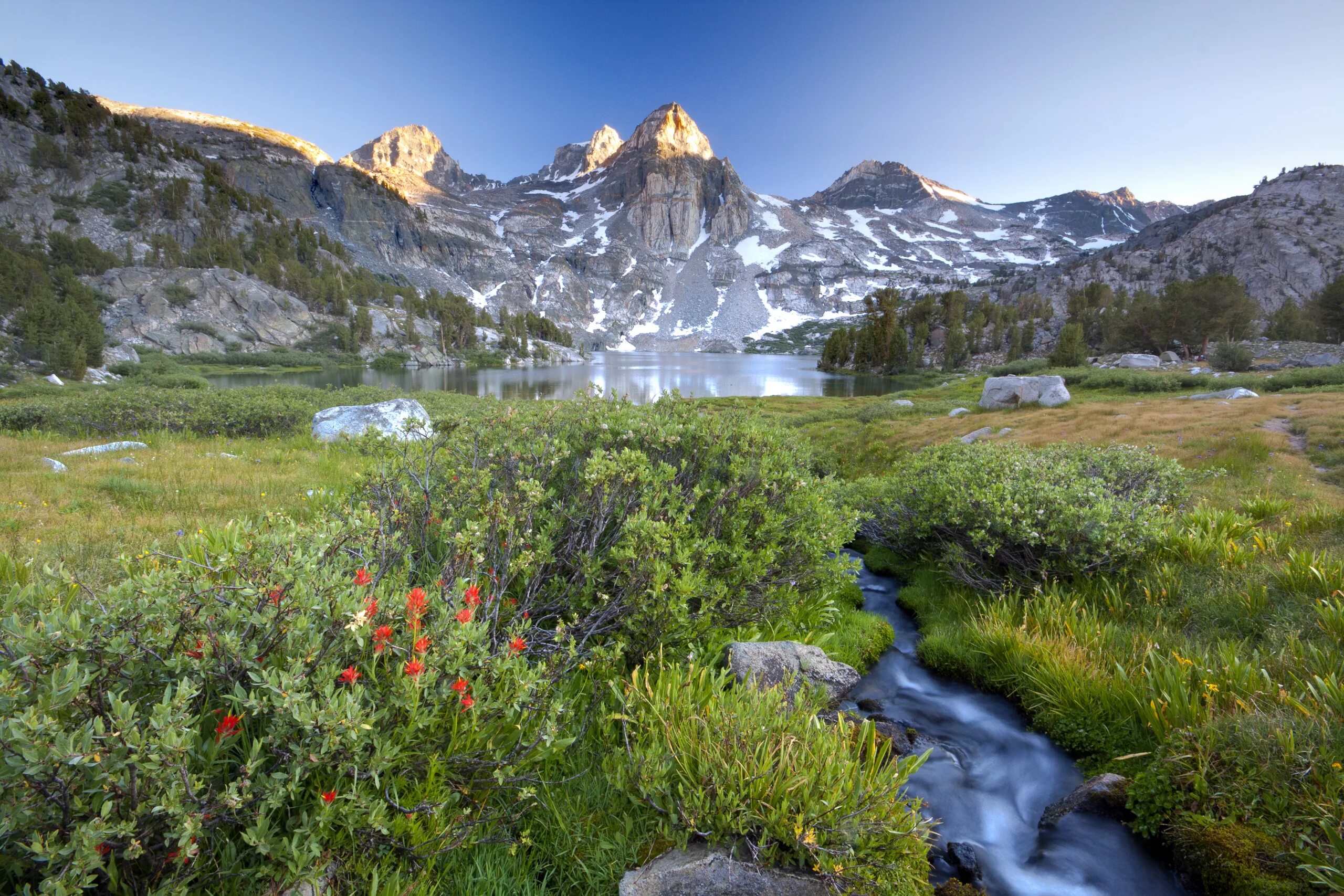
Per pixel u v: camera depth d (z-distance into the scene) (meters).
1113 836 4.04
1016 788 4.79
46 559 5.53
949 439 20.17
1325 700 4.15
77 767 1.94
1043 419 21.22
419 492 4.86
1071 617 6.63
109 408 18.05
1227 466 11.73
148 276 149.25
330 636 2.73
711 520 5.82
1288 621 5.56
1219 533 7.66
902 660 7.09
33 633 2.11
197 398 20.58
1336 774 3.47
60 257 154.12
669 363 184.00
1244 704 4.30
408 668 2.49
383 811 2.41
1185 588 6.81
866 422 29.20
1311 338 84.75
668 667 4.59
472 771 3.07
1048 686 5.69
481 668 3.06
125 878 2.12
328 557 3.48
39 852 1.75
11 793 1.87
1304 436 13.63
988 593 8.14
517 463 5.32
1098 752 4.95
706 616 5.03
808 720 3.84
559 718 3.67
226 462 12.52
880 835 3.23
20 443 14.36
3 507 7.67
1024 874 3.85
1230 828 3.61
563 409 6.71
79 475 10.23
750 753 3.37
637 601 4.59
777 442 7.07
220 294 151.75
